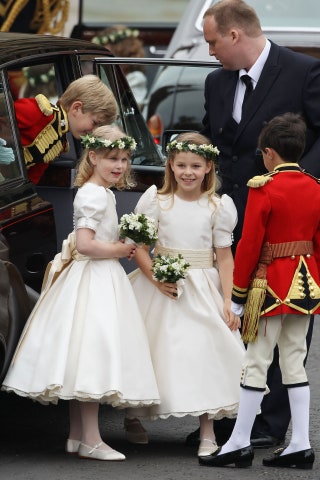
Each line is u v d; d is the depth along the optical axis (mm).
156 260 22000
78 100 23609
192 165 22250
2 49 23359
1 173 22438
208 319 22172
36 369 21328
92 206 21781
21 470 21484
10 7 51344
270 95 23266
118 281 21953
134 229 21875
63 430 24469
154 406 22000
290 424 25219
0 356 21422
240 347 22234
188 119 30750
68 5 52594
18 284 21828
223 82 23859
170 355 22000
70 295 21656
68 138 25031
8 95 22969
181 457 22438
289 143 21453
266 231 21359
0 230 21672
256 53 23266
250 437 23344
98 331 21266
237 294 21406
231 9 23062
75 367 21188
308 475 21328
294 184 21344
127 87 27141
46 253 23156
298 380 21594
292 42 38125
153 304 22406
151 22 57156
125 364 21375
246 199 23516
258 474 21312
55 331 21422
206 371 22000
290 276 21266
